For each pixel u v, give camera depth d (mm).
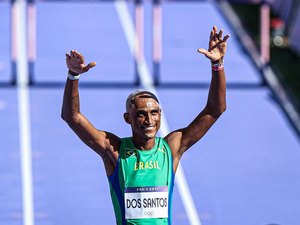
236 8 45281
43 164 32281
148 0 45188
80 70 13320
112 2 44844
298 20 41375
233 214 30016
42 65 39000
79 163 32500
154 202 13430
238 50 41188
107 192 30969
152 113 13328
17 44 40250
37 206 29859
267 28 39125
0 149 32969
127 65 39469
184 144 14016
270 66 39344
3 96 36531
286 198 31141
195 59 40188
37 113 35469
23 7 43000
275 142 34625
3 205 29781
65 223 29078
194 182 31672
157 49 39125
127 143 13719
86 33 41719
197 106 36531
